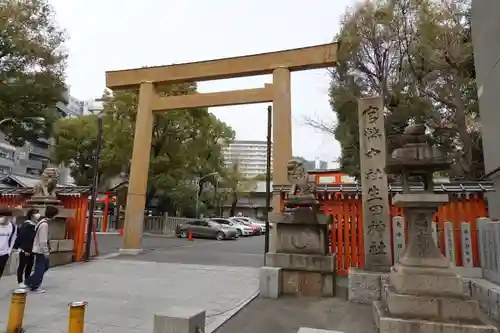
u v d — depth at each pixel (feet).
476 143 48.55
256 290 28.78
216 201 143.64
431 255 17.78
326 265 26.55
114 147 95.40
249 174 177.37
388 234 26.37
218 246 72.59
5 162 139.95
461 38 43.24
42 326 18.19
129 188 55.47
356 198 32.89
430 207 18.42
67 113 174.40
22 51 66.18
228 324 19.84
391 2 47.21
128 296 25.81
